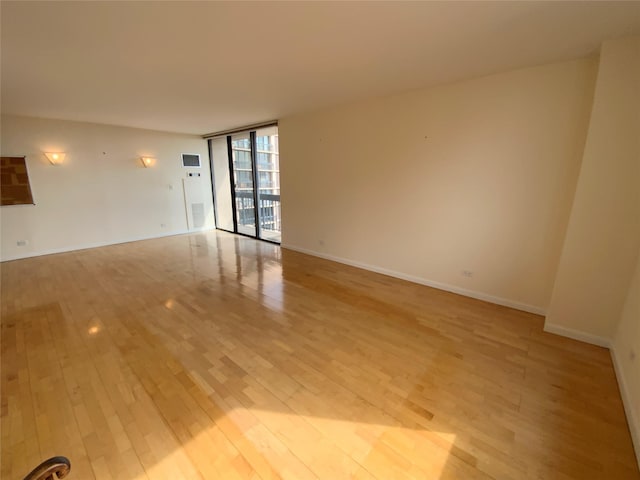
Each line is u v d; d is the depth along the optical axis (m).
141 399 1.89
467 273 3.46
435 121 3.42
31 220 5.04
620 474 1.42
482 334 2.66
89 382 2.04
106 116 4.87
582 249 2.46
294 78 3.04
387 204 4.07
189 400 1.89
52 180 5.18
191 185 7.15
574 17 1.87
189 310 3.12
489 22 1.94
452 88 3.24
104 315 3.01
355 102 4.12
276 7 1.74
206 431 1.66
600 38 2.15
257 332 2.69
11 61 2.53
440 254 3.65
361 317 2.98
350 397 1.91
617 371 2.11
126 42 2.19
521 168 2.94
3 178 4.71
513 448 1.55
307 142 4.91
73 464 1.47
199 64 2.63
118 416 1.76
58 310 3.11
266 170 6.37
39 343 2.51
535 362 2.26
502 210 3.11
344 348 2.45
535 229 2.95
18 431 1.65
